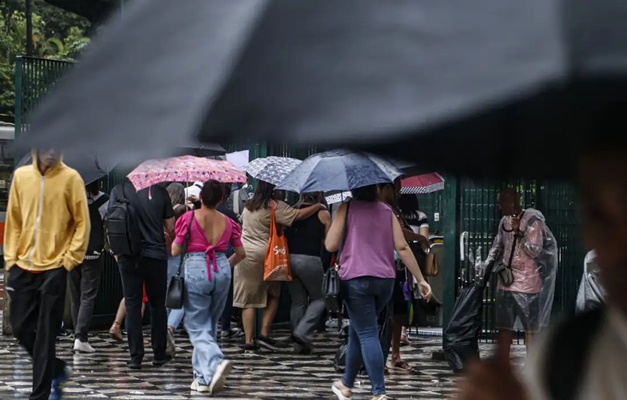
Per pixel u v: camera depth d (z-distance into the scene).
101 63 1.67
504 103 1.35
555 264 12.99
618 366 2.04
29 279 10.05
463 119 1.39
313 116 1.43
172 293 12.12
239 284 15.93
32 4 41.31
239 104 1.48
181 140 1.49
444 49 1.40
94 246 15.45
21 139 1.67
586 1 1.39
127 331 14.02
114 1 1.90
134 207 13.66
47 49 43.31
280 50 1.50
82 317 15.53
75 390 12.37
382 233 10.84
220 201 12.16
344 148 1.47
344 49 1.46
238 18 1.57
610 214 2.02
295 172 12.29
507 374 2.15
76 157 1.58
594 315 2.11
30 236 9.98
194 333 12.29
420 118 1.37
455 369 13.44
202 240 12.16
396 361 14.33
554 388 2.08
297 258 15.28
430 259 13.94
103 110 1.60
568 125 2.05
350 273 10.80
